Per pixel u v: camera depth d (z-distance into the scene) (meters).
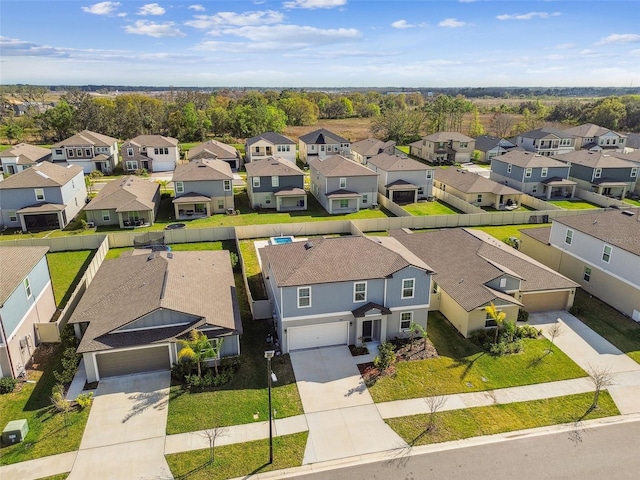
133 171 75.31
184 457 18.41
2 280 23.19
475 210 51.44
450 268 31.11
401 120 109.19
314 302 24.97
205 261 31.53
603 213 34.69
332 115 164.38
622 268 30.06
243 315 29.45
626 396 22.39
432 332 27.91
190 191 52.09
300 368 24.16
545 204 53.66
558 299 30.50
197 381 22.47
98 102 135.75
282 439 19.42
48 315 28.28
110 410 20.89
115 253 40.50
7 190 46.28
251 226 44.12
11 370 22.56
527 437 19.69
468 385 23.02
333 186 53.72
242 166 80.00
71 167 56.03
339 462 18.33
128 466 17.92
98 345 22.31
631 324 29.02
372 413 21.03
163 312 23.47
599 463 18.33
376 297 25.84
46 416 20.52
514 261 31.52
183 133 109.25
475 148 88.62
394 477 17.62
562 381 23.44
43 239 40.34
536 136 83.81
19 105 178.12
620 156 65.69
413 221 47.25
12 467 17.81
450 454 18.73
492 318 26.78
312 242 27.69
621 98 135.75
